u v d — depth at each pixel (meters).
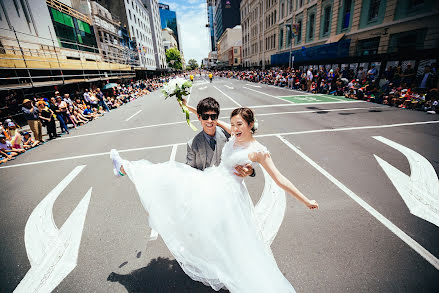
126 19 39.16
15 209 3.81
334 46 18.23
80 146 7.30
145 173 2.08
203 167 2.24
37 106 8.20
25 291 2.24
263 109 11.02
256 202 3.48
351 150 5.32
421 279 2.09
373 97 11.30
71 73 16.69
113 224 3.20
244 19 53.84
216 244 1.69
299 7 25.31
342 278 2.14
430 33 11.67
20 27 13.50
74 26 20.61
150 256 2.58
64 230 3.15
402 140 5.78
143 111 13.69
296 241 2.65
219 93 19.41
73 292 2.19
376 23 15.16
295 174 4.30
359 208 3.19
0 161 6.30
